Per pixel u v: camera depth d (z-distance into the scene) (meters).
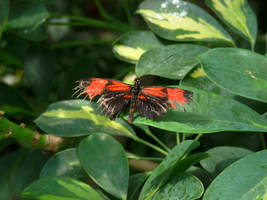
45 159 0.51
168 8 0.49
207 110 0.44
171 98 0.45
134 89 0.46
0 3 0.51
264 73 0.44
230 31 0.57
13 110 0.55
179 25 0.49
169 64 0.48
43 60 0.57
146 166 0.49
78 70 0.56
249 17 0.49
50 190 0.42
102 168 0.44
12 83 0.67
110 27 0.59
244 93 0.43
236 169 0.42
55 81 0.64
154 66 0.47
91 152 0.44
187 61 0.48
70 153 0.47
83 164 0.44
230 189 0.41
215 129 0.43
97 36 0.78
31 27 0.52
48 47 0.57
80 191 0.43
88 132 0.47
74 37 0.72
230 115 0.44
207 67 0.44
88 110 0.48
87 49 0.71
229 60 0.44
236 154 0.47
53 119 0.47
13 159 0.55
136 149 0.53
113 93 0.47
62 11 0.77
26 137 0.46
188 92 0.44
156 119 0.45
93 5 0.87
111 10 0.89
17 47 0.62
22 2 0.52
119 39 0.49
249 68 0.44
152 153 0.53
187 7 0.49
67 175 0.46
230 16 0.49
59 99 0.56
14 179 0.54
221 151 0.47
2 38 0.59
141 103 0.46
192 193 0.43
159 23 0.49
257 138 0.51
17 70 0.67
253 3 0.63
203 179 0.46
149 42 0.50
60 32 0.74
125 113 0.46
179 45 0.48
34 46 0.57
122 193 0.44
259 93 0.43
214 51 0.44
